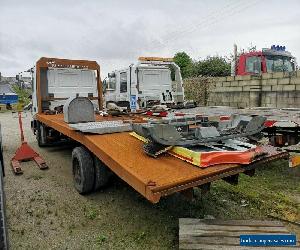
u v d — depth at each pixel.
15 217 3.68
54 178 5.17
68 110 4.68
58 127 5.17
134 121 4.77
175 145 3.13
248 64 10.88
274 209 3.82
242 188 4.55
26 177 5.26
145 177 2.60
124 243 3.09
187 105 8.18
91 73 8.17
